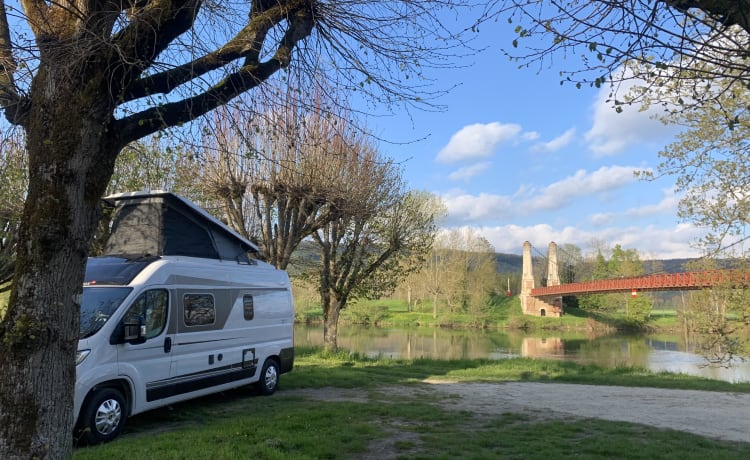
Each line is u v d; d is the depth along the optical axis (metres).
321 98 5.17
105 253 8.81
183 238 8.88
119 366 7.00
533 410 9.58
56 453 3.15
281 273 11.30
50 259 3.16
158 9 3.50
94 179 3.37
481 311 70.31
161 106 3.62
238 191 14.82
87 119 3.29
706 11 3.26
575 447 6.56
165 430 7.52
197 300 8.62
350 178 15.77
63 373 3.21
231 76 4.07
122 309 7.19
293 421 7.52
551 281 85.00
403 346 34.75
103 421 6.63
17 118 3.86
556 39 3.57
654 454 6.23
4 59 3.66
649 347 39.72
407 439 6.79
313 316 56.25
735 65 3.14
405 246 21.94
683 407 10.46
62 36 3.45
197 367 8.46
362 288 22.33
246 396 10.17
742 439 7.62
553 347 39.47
